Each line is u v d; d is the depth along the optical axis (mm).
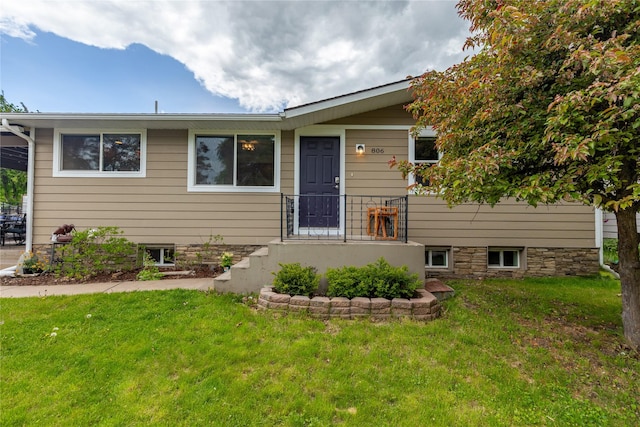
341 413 1865
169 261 5781
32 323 2992
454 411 1897
